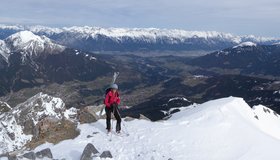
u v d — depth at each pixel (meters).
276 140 32.91
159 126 33.41
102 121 35.69
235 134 31.80
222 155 28.16
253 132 32.75
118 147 28.91
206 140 30.41
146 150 28.16
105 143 29.86
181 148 28.83
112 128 33.66
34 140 32.28
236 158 27.81
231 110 40.38
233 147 29.50
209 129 32.44
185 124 33.88
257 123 47.09
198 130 32.22
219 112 37.03
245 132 32.41
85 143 30.11
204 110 37.59
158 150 28.20
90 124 35.03
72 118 38.44
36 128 34.09
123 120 36.47
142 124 34.34
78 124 35.12
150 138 30.44
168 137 30.70
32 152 26.00
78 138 31.30
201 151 28.55
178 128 32.56
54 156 27.25
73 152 27.94
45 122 33.88
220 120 34.69
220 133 31.95
